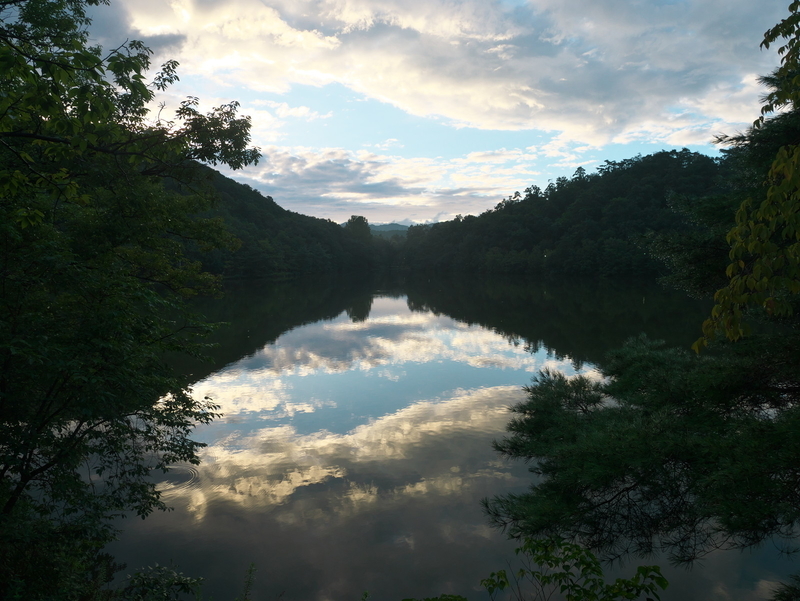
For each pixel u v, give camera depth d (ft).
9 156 23.98
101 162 28.60
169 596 23.38
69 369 18.38
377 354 83.76
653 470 20.62
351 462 39.68
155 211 40.88
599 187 387.14
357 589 24.50
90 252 35.01
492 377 66.80
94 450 23.63
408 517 31.22
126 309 22.43
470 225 481.46
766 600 22.25
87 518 22.30
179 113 28.37
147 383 24.07
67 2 29.35
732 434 20.18
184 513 31.83
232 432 46.60
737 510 16.02
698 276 27.86
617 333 98.63
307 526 30.22
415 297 205.36
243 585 24.91
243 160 30.68
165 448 27.14
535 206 446.19
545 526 22.33
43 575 18.98
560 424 29.60
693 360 29.43
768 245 8.59
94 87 13.89
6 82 18.84
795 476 16.67
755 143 25.14
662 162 390.21
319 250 430.61
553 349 85.05
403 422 49.29
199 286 49.98
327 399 57.41
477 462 39.42
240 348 89.56
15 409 20.07
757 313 24.50
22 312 20.52
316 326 118.21
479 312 146.41
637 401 26.99
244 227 336.08
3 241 19.94
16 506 22.07
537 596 23.22
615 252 278.67
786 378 21.63
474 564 26.27
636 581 10.71
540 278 340.18
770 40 10.65
